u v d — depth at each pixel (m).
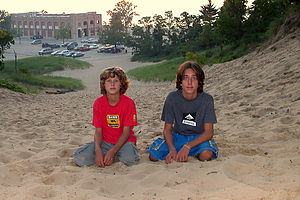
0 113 9.18
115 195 2.80
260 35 27.48
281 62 10.09
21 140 5.27
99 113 3.96
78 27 118.81
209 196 2.49
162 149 3.82
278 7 28.05
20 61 52.06
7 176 3.22
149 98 12.90
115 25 86.31
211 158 3.63
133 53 80.06
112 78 3.72
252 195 2.39
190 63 3.58
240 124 5.43
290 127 4.71
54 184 3.16
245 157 3.53
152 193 2.70
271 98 6.85
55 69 49.59
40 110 10.38
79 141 5.23
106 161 3.66
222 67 16.25
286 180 2.69
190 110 3.76
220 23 30.19
